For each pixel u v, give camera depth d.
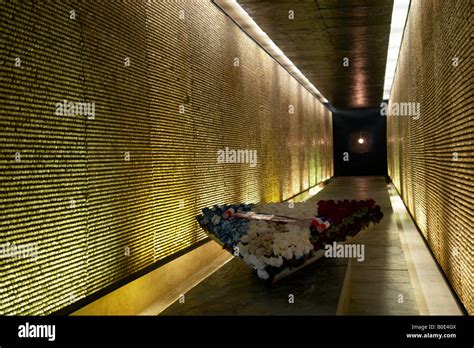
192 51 7.77
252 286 4.62
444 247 5.91
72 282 4.61
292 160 15.82
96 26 5.16
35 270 4.12
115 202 5.39
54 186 4.41
